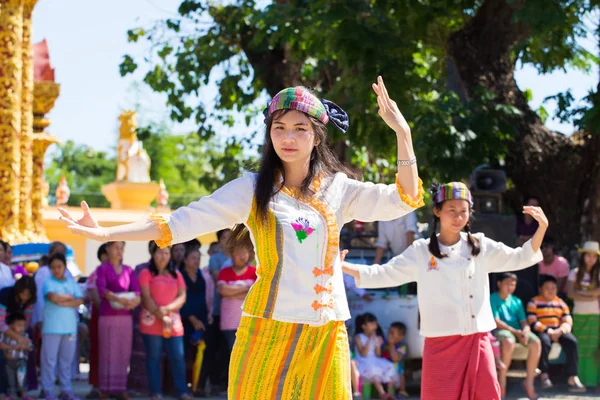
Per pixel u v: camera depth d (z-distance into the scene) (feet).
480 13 51.29
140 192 81.82
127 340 36.45
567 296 42.06
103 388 36.17
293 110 14.39
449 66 53.52
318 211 14.47
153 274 36.50
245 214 14.51
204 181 66.03
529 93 58.03
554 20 43.70
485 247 22.86
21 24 51.21
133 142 84.58
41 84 56.75
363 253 42.09
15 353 35.94
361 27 46.21
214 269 40.57
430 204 59.52
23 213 51.80
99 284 36.37
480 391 22.02
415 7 49.57
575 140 51.72
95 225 13.82
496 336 37.32
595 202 49.57
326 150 14.97
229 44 61.62
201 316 38.83
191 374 39.34
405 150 14.38
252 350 14.24
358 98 47.19
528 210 22.58
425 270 22.66
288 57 57.57
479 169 43.78
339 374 14.34
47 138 55.57
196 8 61.62
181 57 61.46
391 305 38.22
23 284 36.24
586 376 40.32
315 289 14.21
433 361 22.38
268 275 14.28
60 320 35.32
